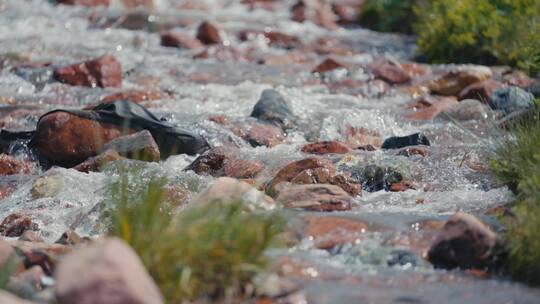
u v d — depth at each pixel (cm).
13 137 2620
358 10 6197
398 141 2627
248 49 4884
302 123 2970
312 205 1888
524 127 2255
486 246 1547
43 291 1433
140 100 3353
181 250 1386
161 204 1736
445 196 2045
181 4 6356
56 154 2528
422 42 4647
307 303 1368
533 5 4156
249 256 1412
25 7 5672
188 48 4744
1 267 1507
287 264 1525
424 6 5462
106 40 4822
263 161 2378
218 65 4259
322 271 1509
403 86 3781
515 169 2031
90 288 1201
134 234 1416
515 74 3706
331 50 4791
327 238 1661
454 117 3050
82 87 3578
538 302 1387
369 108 3325
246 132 2795
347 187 2078
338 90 3684
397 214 1819
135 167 2103
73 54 4312
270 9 6469
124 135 2522
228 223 1454
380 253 1583
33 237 1839
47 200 2120
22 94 3462
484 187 2142
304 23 5894
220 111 3189
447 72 3794
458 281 1481
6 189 2303
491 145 2462
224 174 2292
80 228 1905
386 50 4944
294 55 4572
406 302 1377
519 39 4078
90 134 2545
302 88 3712
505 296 1410
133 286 1210
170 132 2580
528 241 1527
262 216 1559
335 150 2558
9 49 4294
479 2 4444
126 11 5800
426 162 2319
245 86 3684
